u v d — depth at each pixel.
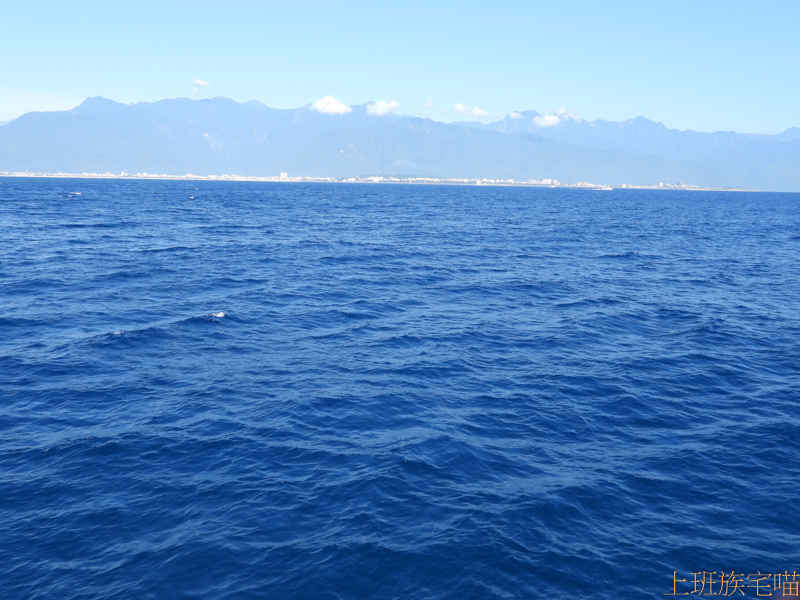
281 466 15.84
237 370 23.48
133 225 82.69
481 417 19.53
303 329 30.08
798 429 18.91
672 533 13.33
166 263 49.16
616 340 29.44
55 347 25.61
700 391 22.39
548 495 14.70
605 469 16.19
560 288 43.25
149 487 14.66
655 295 41.25
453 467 16.03
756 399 21.64
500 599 11.10
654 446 17.72
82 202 137.25
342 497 14.35
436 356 26.03
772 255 66.69
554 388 22.36
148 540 12.62
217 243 64.81
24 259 48.78
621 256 62.75
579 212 155.38
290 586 11.32
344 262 53.34
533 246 71.06
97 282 40.06
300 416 19.11
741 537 13.26
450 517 13.63
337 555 12.21
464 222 109.19
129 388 21.20
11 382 21.42
